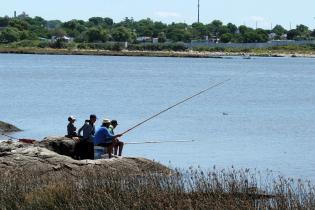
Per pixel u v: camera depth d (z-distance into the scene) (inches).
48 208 1718.8
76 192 1777.8
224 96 7578.7
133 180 1884.8
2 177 1964.8
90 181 1865.2
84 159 2591.0
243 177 2329.0
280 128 4586.6
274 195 1862.7
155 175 1967.3
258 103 6678.2
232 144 3752.5
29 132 4055.1
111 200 1717.5
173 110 5792.3
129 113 5467.5
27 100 6412.4
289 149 3604.8
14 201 1749.5
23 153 2383.1
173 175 2069.4
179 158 3198.8
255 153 3415.4
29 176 2018.9
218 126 4635.8
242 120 5054.1
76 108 5767.7
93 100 6604.3
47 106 5866.1
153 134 4138.8
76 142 2674.7
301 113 5674.2
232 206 1700.3
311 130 4485.7
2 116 5007.4
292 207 1706.4
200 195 1788.9
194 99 7091.5
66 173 2265.0
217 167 2938.0
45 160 2346.2
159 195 1765.5
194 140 3870.6
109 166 2383.1
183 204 1716.3
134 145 3612.2
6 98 6589.6
